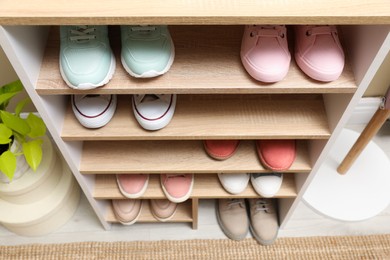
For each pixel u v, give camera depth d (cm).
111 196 121
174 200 120
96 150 111
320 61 81
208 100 100
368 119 166
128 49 81
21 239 143
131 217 132
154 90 83
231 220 141
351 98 85
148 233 144
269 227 140
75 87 79
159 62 80
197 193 123
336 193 144
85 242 142
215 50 87
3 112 103
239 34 90
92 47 82
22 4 65
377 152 152
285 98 101
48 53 86
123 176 119
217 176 126
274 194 122
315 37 84
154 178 124
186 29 90
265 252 140
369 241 142
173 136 96
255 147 114
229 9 65
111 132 95
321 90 83
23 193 128
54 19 65
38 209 134
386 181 146
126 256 140
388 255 139
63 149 98
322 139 100
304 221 146
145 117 92
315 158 106
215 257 139
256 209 142
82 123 93
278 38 84
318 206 142
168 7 65
